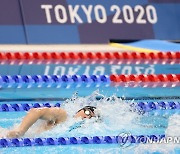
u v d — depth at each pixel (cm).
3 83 1953
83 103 1675
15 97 1816
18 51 2273
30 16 2405
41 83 1975
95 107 1591
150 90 1920
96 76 2022
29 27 2388
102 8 2480
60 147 1438
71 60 2248
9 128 1520
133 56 2309
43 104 1731
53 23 2417
